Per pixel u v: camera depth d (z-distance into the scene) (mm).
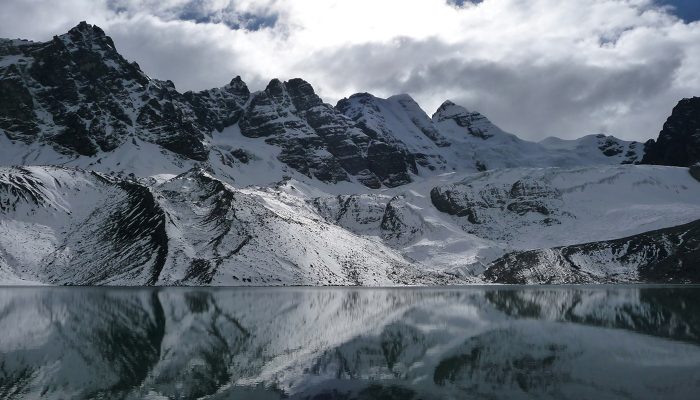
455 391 35844
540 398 34406
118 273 122125
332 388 36531
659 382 38375
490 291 125062
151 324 61469
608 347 51000
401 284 146250
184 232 137500
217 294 97750
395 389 36281
